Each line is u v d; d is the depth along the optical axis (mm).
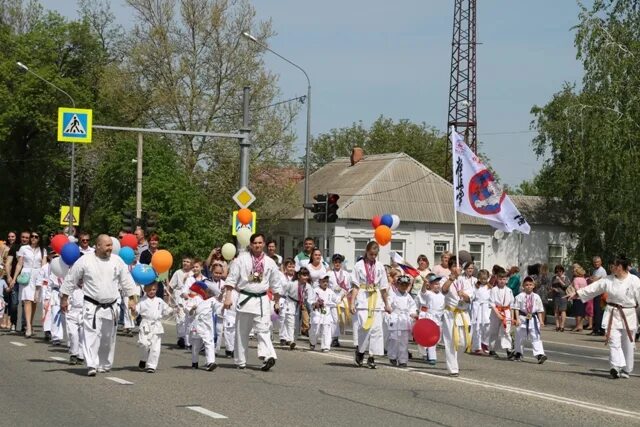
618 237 46188
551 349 26938
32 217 74688
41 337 23516
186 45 56375
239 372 17078
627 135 43625
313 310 22719
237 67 56188
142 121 57188
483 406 13617
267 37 56781
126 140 58156
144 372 16672
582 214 50500
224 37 56312
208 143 56375
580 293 19219
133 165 55938
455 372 17891
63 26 73188
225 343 20781
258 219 59625
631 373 20047
